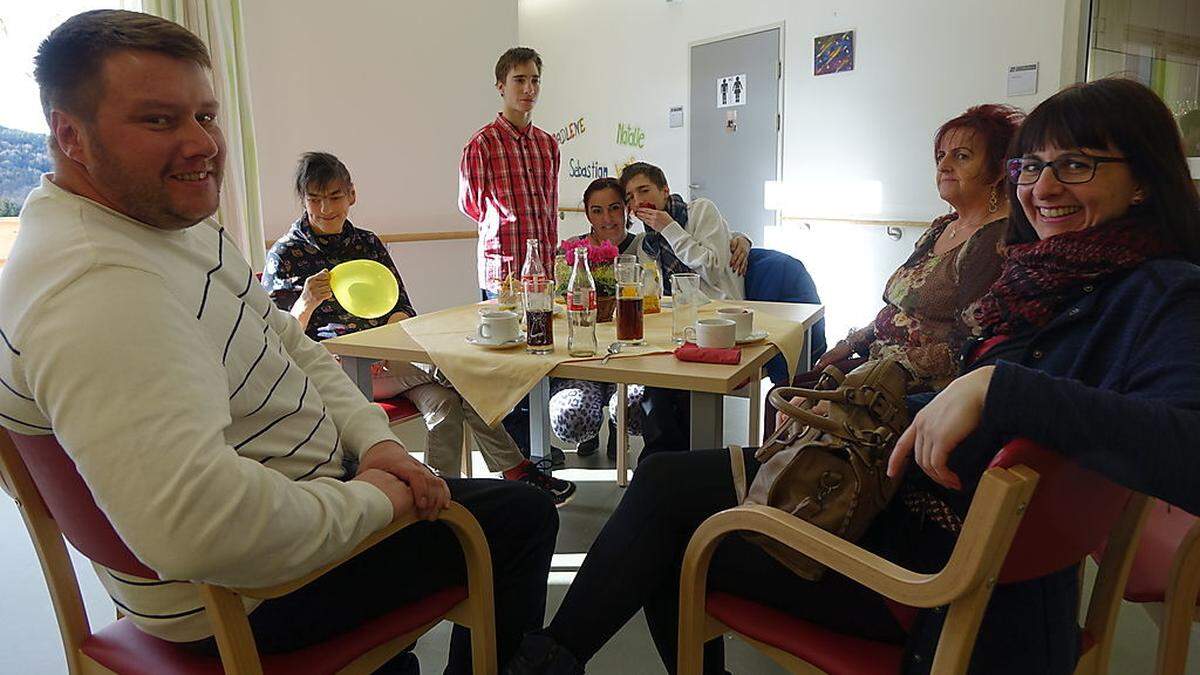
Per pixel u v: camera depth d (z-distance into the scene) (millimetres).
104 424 809
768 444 1238
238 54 3547
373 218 4230
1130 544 1111
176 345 867
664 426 2533
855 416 1122
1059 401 756
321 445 1175
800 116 5312
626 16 6508
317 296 2322
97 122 893
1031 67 4129
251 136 3625
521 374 1832
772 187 5562
